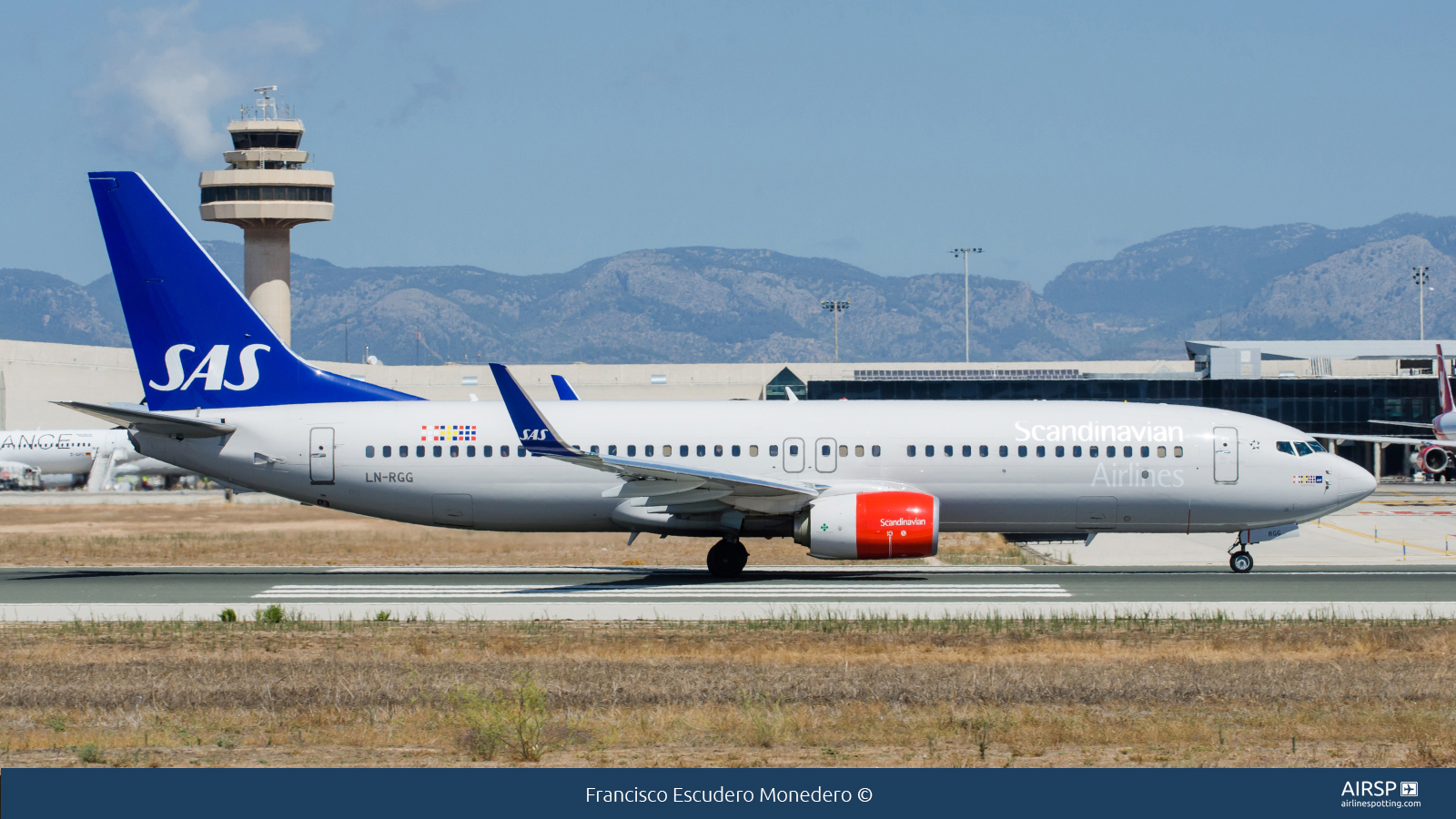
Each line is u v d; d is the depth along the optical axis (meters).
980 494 102.81
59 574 109.19
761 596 91.75
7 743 51.41
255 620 81.06
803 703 57.41
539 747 50.09
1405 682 60.84
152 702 58.47
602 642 72.00
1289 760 48.69
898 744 51.03
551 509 104.75
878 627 76.69
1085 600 88.94
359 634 75.56
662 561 120.00
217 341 107.31
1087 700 58.09
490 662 66.69
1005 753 49.78
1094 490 102.56
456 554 126.94
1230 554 108.25
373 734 52.72
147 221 106.62
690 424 104.44
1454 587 95.06
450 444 104.88
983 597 90.75
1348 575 103.94
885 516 96.94
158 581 103.38
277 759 49.25
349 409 106.75
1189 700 58.03
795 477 102.81
